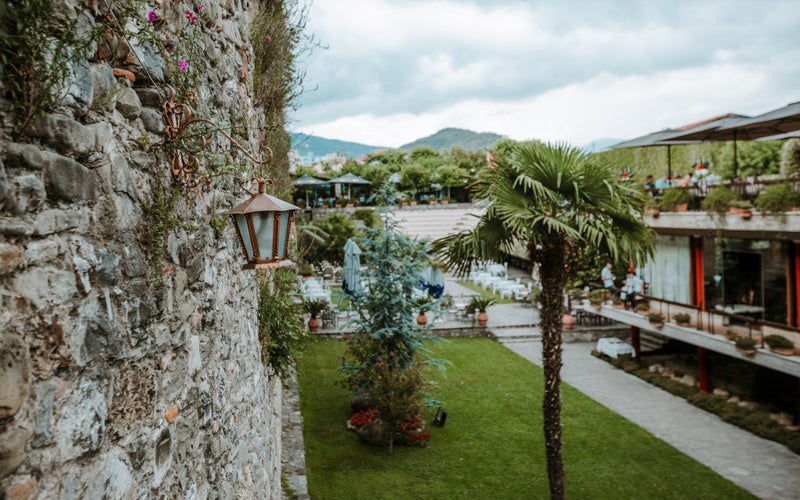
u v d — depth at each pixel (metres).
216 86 4.19
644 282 22.73
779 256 16.28
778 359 13.88
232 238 4.57
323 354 19.81
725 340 15.56
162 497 2.68
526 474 11.93
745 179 18.95
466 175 9.57
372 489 11.07
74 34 1.87
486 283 31.84
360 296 14.10
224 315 4.18
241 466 4.66
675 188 19.50
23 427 1.61
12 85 1.63
